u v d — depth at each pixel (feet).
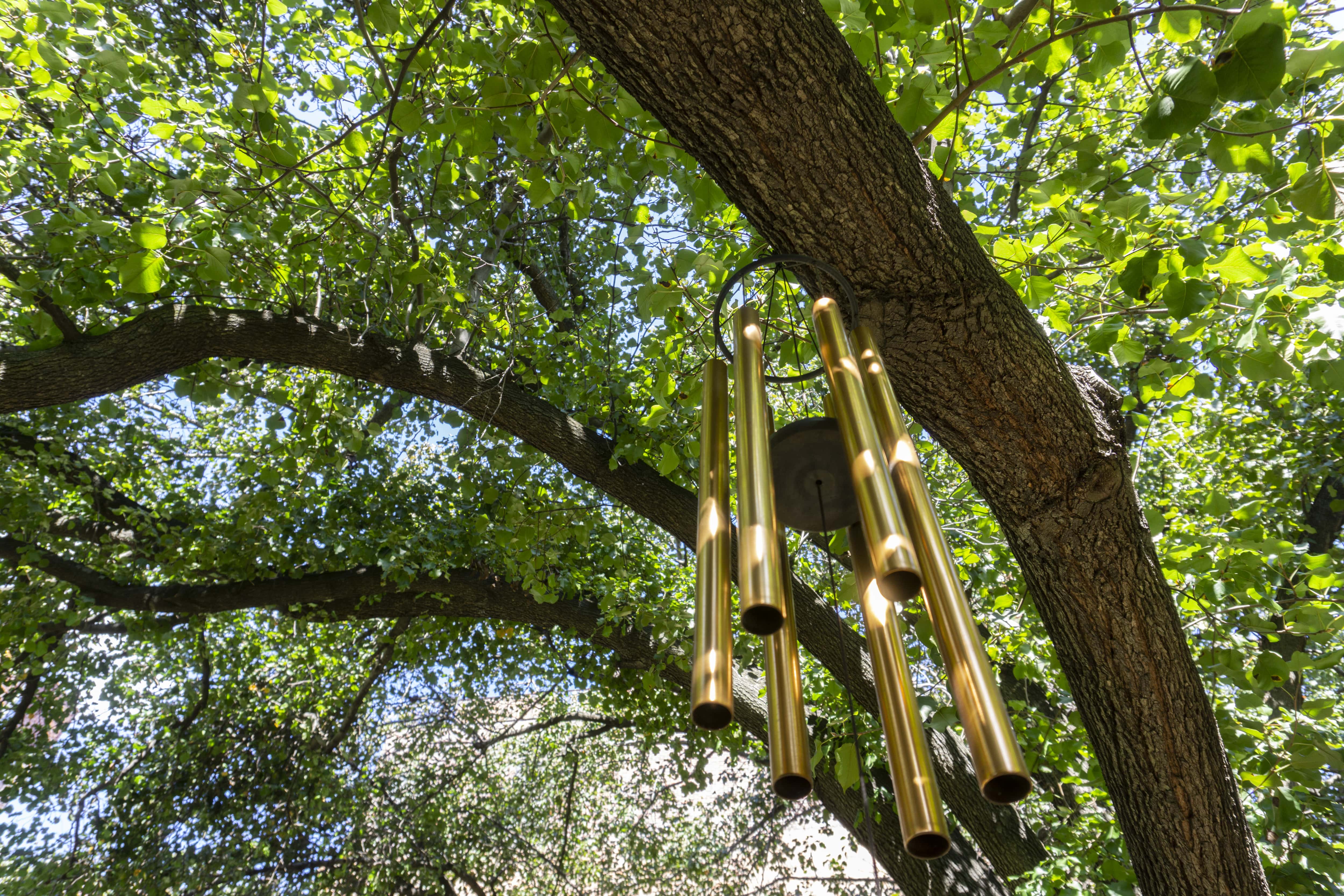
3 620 21.67
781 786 2.82
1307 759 9.18
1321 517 23.47
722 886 31.81
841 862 31.96
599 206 18.13
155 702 30.55
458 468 19.25
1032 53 6.82
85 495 23.00
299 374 22.35
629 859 32.35
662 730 26.99
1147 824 7.61
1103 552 6.90
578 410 18.61
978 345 6.22
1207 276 7.42
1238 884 7.39
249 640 30.48
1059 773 15.23
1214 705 11.05
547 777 33.68
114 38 12.82
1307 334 7.59
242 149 10.30
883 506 2.61
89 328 13.94
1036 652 13.73
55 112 12.19
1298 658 9.31
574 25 5.09
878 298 6.16
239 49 11.12
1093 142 7.95
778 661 3.12
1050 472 6.71
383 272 16.16
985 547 14.42
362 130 14.21
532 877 31.89
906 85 7.52
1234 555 9.89
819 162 5.45
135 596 22.66
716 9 4.83
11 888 25.67
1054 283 8.87
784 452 3.69
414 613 24.31
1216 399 21.71
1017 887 12.44
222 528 23.13
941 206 6.07
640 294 8.43
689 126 5.46
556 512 17.49
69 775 27.99
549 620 23.12
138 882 26.99
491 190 16.93
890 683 2.90
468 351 18.83
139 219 12.06
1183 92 4.86
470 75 11.50
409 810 31.40
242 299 15.58
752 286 10.72
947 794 14.25
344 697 31.86
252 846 28.86
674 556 26.96
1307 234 7.89
